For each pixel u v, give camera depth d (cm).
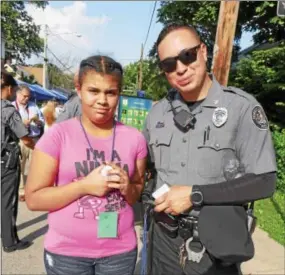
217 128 186
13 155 378
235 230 174
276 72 840
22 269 355
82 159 177
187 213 189
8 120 370
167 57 188
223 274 187
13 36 2522
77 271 181
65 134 178
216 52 484
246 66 910
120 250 185
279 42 914
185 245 191
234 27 476
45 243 185
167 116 204
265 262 377
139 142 190
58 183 180
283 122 920
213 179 188
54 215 179
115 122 190
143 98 655
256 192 174
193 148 191
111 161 181
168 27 192
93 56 175
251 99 185
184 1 1051
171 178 198
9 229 390
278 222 504
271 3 816
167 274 203
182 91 193
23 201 565
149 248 212
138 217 449
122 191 175
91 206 175
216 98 190
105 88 171
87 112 176
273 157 177
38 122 599
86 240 178
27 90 590
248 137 180
